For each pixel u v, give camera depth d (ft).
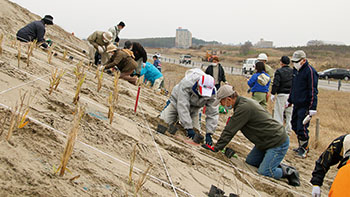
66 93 15.49
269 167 16.90
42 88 14.21
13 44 23.07
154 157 12.80
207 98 17.69
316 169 11.87
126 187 9.06
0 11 42.22
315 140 31.68
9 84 12.84
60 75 14.88
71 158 9.14
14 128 9.15
